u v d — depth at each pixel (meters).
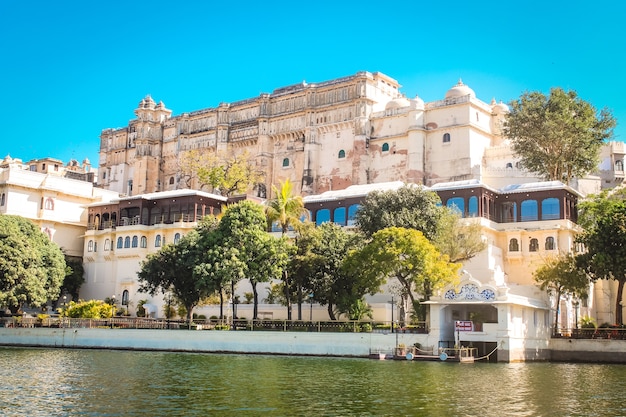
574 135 85.75
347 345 55.94
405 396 33.78
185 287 70.00
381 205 67.88
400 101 108.31
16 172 100.56
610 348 54.31
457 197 75.94
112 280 95.19
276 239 66.56
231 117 127.88
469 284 53.72
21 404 31.22
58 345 68.50
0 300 74.19
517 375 42.81
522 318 54.94
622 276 58.00
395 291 68.12
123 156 143.75
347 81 111.69
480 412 29.61
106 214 100.75
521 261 74.81
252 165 121.56
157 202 94.62
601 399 33.09
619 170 120.44
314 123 114.38
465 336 53.62
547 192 75.31
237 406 30.84
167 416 28.55
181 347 62.47
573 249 64.12
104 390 35.53
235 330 61.47
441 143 101.38
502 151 100.69
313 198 85.19
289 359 53.44
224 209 69.56
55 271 87.62
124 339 65.25
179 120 135.38
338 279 63.81
